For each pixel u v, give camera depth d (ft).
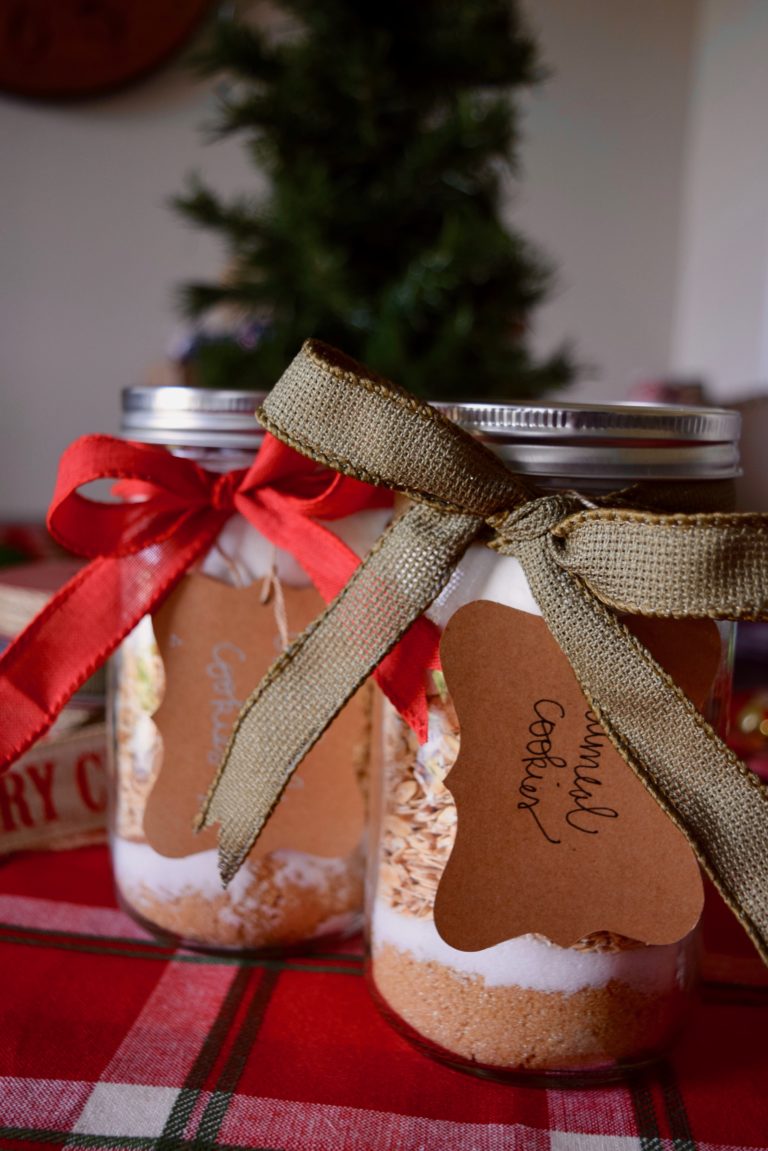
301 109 1.96
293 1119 0.95
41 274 4.99
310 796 1.17
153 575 1.15
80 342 5.08
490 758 0.98
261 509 1.11
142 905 1.22
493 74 2.02
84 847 1.47
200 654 1.16
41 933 1.24
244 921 1.18
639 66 5.21
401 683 1.01
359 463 0.93
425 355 1.93
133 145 4.92
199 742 1.17
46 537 3.01
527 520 0.93
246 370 1.97
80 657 1.15
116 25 4.69
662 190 5.34
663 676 0.90
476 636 0.98
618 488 0.96
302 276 1.93
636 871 0.98
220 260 4.99
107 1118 0.94
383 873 1.07
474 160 1.97
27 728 1.14
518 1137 0.93
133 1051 1.03
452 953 1.02
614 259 5.39
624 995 1.01
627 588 0.88
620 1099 1.00
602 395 5.49
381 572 0.97
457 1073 1.03
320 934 1.22
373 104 1.91
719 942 1.29
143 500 1.17
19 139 4.83
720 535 0.84
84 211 4.96
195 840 1.17
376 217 1.95
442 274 1.88
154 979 1.16
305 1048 1.05
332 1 1.92
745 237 4.73
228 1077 1.00
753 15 4.62
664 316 5.48
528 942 1.00
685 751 0.91
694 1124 0.96
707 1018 1.13
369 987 1.10
